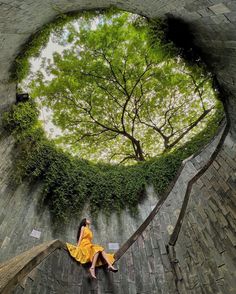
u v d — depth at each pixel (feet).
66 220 30.58
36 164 29.32
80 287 16.61
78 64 41.96
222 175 19.67
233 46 14.15
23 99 26.81
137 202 34.55
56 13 20.79
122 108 48.08
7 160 25.70
